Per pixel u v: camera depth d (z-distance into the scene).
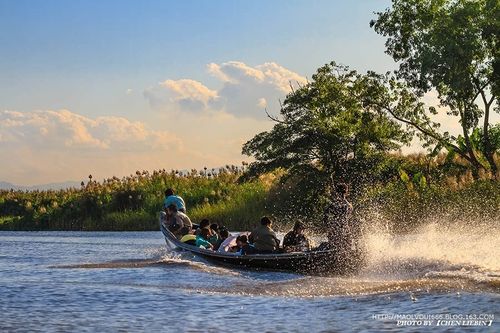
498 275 15.43
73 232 47.62
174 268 20.12
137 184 52.62
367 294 14.32
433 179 44.75
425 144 46.75
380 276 18.30
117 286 16.52
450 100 45.78
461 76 43.38
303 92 46.06
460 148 46.34
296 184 45.66
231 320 12.43
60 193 56.00
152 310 13.43
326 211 20.36
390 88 46.75
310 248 21.08
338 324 11.84
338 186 20.48
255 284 16.72
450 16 44.59
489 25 43.12
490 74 44.81
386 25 46.38
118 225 49.38
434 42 43.97
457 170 45.41
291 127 45.19
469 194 37.19
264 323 12.12
